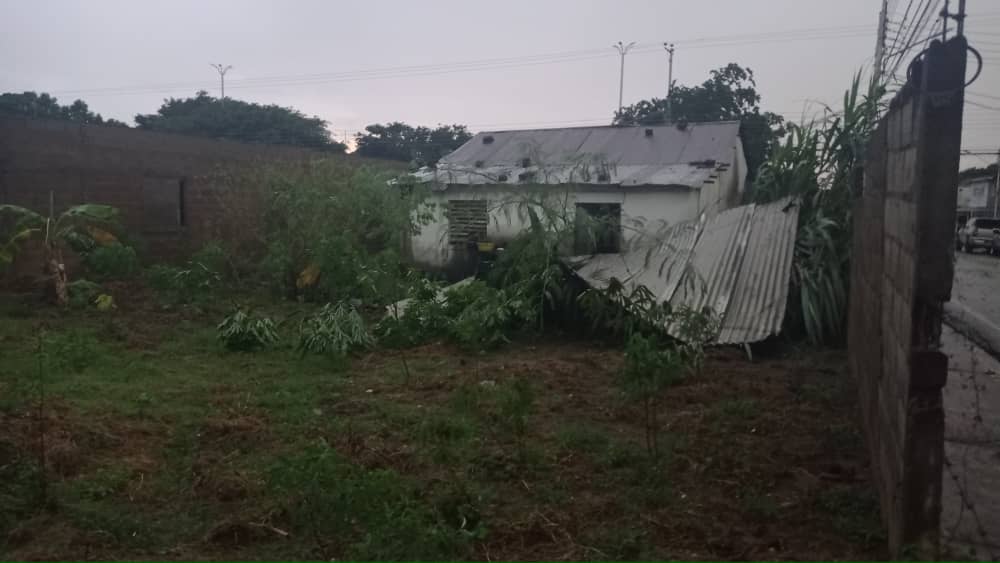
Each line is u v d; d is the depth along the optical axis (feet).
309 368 27.43
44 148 42.78
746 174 66.39
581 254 40.91
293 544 13.38
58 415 20.11
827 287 31.60
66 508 14.66
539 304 34.40
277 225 45.01
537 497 15.42
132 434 19.25
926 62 10.25
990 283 58.44
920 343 10.61
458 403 21.27
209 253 42.80
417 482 15.88
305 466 13.33
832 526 13.76
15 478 15.60
